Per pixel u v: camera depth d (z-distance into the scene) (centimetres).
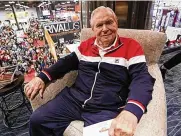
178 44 246
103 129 89
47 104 111
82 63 121
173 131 147
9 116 171
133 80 99
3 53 184
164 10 229
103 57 112
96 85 110
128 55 109
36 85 110
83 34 145
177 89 201
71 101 111
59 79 123
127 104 83
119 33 135
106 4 201
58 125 105
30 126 107
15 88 141
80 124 103
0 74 149
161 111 90
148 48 127
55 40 194
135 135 77
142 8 212
